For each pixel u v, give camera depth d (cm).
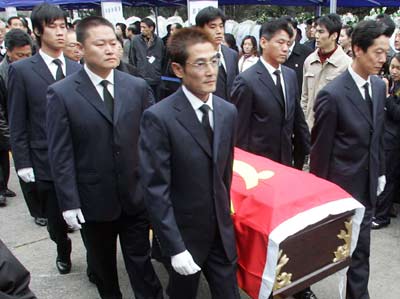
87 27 238
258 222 215
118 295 288
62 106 242
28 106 305
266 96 325
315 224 220
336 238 232
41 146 306
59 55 313
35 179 313
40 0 935
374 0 995
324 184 234
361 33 243
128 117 252
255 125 332
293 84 337
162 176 207
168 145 206
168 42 206
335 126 260
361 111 255
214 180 212
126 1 1077
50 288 321
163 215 207
